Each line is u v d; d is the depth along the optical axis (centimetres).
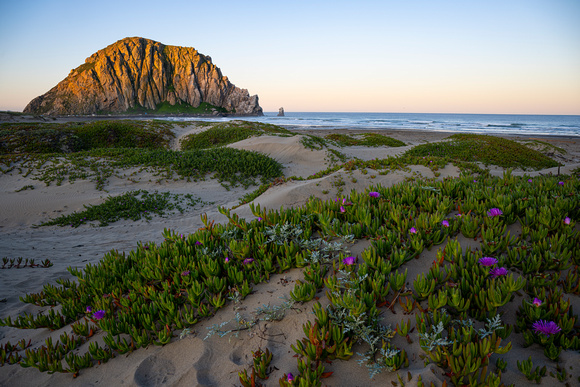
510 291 245
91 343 280
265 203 946
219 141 2944
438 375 208
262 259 362
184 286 336
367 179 1049
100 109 19425
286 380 217
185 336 287
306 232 375
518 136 5106
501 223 350
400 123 9706
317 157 2152
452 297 240
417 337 240
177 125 3631
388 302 271
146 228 997
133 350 287
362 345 245
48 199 1264
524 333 229
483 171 1120
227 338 277
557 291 247
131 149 1997
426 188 468
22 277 594
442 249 322
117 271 396
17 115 4519
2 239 896
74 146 2630
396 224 382
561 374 200
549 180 471
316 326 238
